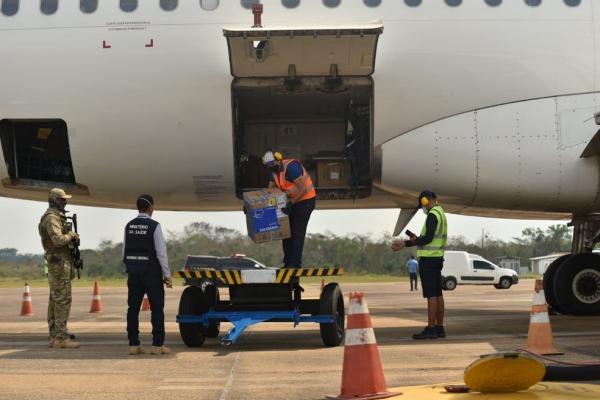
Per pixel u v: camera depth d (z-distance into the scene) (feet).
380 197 37.06
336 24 32.99
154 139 33.78
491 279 120.67
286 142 38.17
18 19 33.24
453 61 33.22
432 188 34.60
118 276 216.74
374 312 50.06
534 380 14.84
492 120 33.60
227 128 33.63
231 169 34.68
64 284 28.60
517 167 33.78
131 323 26.03
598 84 33.65
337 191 36.63
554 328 33.94
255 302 28.73
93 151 34.04
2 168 35.27
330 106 36.40
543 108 33.60
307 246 200.23
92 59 33.01
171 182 35.22
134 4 33.22
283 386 19.21
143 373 21.50
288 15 33.01
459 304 60.64
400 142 33.83
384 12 33.19
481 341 28.71
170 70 33.06
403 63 33.17
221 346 28.63
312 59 31.53
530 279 202.49
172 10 33.14
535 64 33.45
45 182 36.27
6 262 258.16
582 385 16.06
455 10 33.37
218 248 191.62
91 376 20.99
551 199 34.55
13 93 33.24
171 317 48.24
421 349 26.21
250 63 31.71
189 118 33.42
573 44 33.58
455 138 33.65
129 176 34.91
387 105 33.47
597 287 40.14
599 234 39.70
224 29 29.50
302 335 32.96
